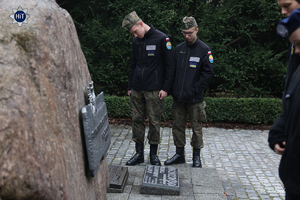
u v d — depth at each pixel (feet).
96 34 21.97
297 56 5.67
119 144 16.84
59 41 5.13
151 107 12.01
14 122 3.66
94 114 6.24
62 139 4.77
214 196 9.20
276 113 21.03
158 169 10.77
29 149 3.74
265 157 15.08
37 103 4.24
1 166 3.51
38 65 4.57
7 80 3.89
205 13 22.11
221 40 23.49
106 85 23.79
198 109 12.07
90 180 6.22
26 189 3.66
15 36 4.43
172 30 22.33
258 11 22.24
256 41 23.88
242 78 23.09
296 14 4.28
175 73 12.26
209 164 14.06
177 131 12.78
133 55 12.44
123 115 22.20
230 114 21.36
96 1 22.36
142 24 11.39
